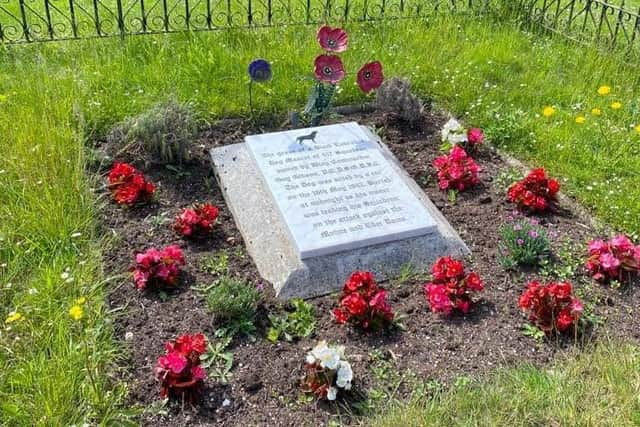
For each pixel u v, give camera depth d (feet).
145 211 15.29
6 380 10.58
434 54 22.72
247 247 14.26
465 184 16.33
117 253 13.93
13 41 21.95
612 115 20.02
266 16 25.70
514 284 13.43
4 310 12.05
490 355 11.70
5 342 11.18
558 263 14.05
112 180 15.40
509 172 17.13
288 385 11.06
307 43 22.59
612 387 10.89
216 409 10.63
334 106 19.84
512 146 18.39
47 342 11.23
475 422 10.16
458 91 20.85
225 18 25.58
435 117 19.76
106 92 19.20
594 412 10.41
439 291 12.38
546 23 26.08
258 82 18.75
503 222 15.30
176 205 15.61
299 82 20.43
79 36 22.86
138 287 12.91
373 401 10.77
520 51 24.02
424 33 24.02
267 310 12.65
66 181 15.02
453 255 14.16
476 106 19.98
